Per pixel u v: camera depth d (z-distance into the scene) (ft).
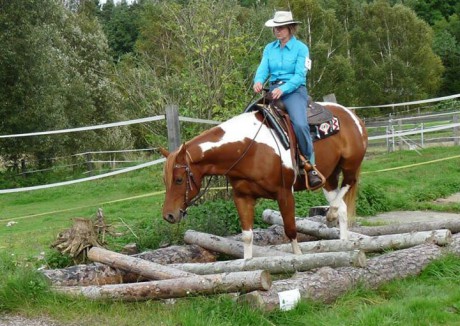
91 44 102.53
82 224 22.59
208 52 34.76
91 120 94.68
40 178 72.49
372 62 161.17
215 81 34.04
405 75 156.66
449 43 195.31
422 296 17.06
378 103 158.20
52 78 77.92
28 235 33.96
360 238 21.52
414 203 37.83
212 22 35.17
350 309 16.46
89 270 19.66
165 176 18.22
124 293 17.17
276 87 20.51
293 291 16.58
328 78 118.62
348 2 172.76
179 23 36.35
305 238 25.81
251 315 15.60
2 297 17.37
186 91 34.96
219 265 19.27
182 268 19.70
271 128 19.43
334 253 18.47
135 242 25.76
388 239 21.07
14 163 75.56
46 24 79.00
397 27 168.66
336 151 21.66
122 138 88.12
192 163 18.43
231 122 19.38
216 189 31.32
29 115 71.26
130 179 64.28
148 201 48.11
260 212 29.35
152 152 78.79
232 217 27.63
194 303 16.48
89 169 73.00
